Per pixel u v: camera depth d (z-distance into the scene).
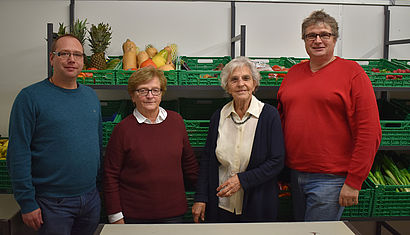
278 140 1.61
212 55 2.55
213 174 1.69
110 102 2.49
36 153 1.47
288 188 2.13
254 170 1.58
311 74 1.66
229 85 1.63
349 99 1.56
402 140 2.06
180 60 2.26
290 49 2.59
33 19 2.44
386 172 2.24
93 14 2.46
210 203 1.69
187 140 1.77
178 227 1.15
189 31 2.52
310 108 1.61
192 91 2.60
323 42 1.57
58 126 1.46
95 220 1.66
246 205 1.62
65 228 1.54
